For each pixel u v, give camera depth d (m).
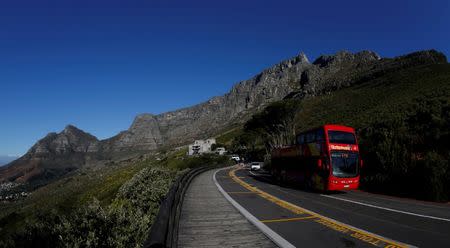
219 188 23.27
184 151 147.25
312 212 13.31
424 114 30.84
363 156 24.81
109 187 54.91
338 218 11.98
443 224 10.78
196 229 10.28
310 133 23.62
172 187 11.52
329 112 83.38
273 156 33.81
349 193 21.41
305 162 24.02
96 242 7.71
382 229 10.05
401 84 89.00
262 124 57.09
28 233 8.36
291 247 8.13
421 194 17.92
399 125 27.36
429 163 17.78
